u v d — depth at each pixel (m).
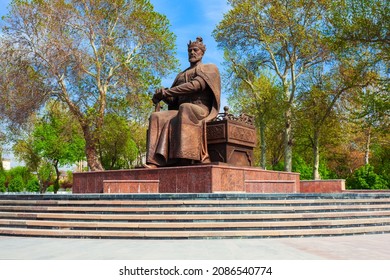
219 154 13.05
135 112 26.80
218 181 11.58
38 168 41.47
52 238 8.76
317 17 26.34
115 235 8.61
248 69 30.72
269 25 27.23
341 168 44.09
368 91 24.52
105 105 25.89
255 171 13.20
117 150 32.81
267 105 28.39
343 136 31.73
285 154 27.97
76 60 23.23
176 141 12.72
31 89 23.81
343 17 23.77
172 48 27.47
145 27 26.33
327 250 7.06
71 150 36.91
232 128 13.09
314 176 28.23
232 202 9.62
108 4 25.55
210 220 9.02
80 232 8.77
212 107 13.49
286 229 8.96
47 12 23.25
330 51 26.20
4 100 23.86
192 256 6.50
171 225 8.76
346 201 10.73
